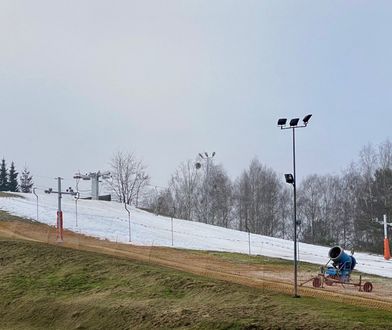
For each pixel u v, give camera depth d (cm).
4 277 1864
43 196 5328
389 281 2267
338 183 7488
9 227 3234
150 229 3941
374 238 5950
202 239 3725
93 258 2011
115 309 1420
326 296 1642
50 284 1756
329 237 6831
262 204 7300
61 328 1431
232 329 1152
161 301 1426
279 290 1683
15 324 1515
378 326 1105
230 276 2038
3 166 10225
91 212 4525
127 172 7831
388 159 6569
